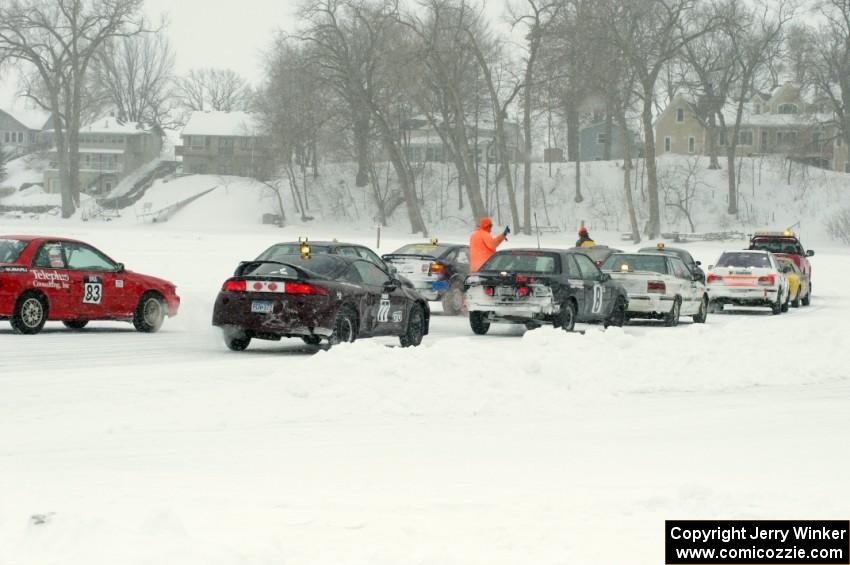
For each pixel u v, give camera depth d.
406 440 16.95
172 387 21.61
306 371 20.83
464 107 156.88
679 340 27.88
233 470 14.40
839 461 15.27
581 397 21.56
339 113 147.12
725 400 22.19
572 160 188.75
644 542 10.53
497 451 16.02
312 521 11.26
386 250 86.94
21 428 17.42
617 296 39.50
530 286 35.22
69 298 32.22
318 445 16.42
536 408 20.39
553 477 14.02
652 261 43.66
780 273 51.81
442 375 21.03
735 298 50.75
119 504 11.97
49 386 21.52
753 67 161.38
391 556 9.88
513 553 10.10
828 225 161.25
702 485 12.72
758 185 174.12
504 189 180.62
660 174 175.75
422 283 43.66
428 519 11.42
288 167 174.25
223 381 22.59
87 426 17.66
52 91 172.12
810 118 153.62
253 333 28.48
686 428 18.42
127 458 15.22
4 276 31.06
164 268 61.22
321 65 140.62
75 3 169.62
